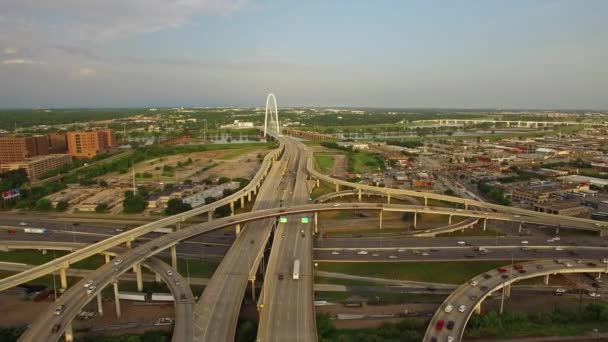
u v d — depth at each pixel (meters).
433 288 180.88
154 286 180.38
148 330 149.75
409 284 185.00
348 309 164.12
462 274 192.75
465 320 141.25
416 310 163.38
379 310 163.38
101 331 149.62
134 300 171.38
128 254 181.62
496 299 171.75
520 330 146.38
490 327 146.25
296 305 144.50
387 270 197.00
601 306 155.38
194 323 132.25
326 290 179.50
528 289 179.25
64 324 131.25
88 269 199.50
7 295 174.62
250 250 196.25
